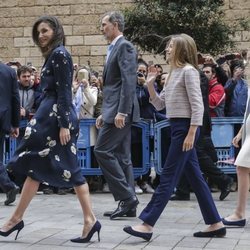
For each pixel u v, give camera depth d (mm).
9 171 4930
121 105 6012
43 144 4809
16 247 4719
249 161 5578
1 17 15398
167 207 7070
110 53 6266
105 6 14758
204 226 5742
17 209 4969
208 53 11477
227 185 7688
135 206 6277
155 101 5371
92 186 8812
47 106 4840
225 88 8922
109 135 6215
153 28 11234
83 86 8711
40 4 15172
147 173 8461
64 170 4816
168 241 4988
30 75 8805
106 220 6129
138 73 8586
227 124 8570
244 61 9758
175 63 5027
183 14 10898
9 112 7281
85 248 4688
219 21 11438
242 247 4754
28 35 15266
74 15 15000
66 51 4820
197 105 4887
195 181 5152
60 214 6500
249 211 6730
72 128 4844
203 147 7660
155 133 8414
